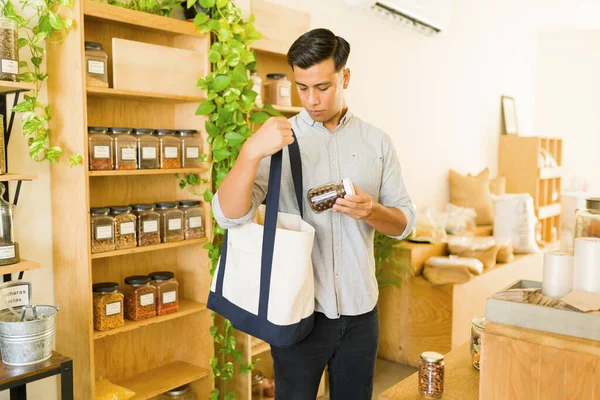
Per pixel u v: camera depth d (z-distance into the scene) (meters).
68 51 2.09
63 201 2.20
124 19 2.17
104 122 2.42
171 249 2.74
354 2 3.61
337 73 1.64
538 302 1.17
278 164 1.50
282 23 2.90
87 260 2.12
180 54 2.40
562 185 7.05
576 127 6.91
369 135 1.83
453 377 1.67
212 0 2.42
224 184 1.52
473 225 4.64
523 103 6.63
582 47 6.82
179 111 2.66
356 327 1.73
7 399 2.20
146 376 2.60
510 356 1.16
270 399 2.97
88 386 2.17
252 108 2.66
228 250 1.63
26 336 1.78
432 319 3.53
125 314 2.39
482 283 3.76
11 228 1.98
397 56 4.20
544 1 5.63
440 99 4.86
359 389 1.77
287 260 1.49
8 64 1.91
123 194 2.52
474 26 5.34
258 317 1.54
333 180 1.75
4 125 2.09
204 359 2.67
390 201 1.85
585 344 1.08
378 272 3.56
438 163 4.90
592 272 1.18
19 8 2.13
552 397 1.12
